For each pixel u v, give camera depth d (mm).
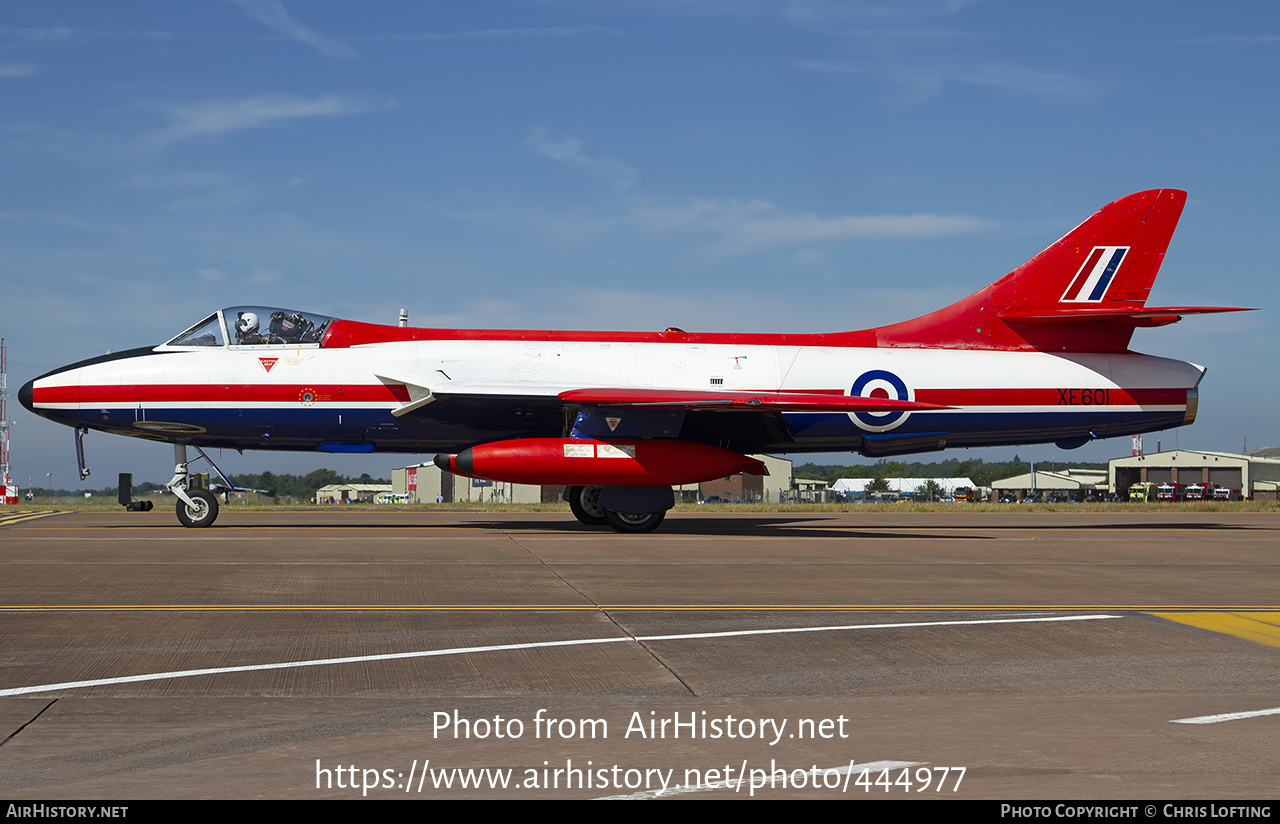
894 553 15352
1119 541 18531
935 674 6621
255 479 141000
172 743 4934
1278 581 11844
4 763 4598
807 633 8062
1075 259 21828
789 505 40562
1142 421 21891
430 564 12977
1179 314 20094
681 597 10102
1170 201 21875
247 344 20188
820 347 21500
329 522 23688
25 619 8469
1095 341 22031
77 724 5254
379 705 5715
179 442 20297
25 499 49031
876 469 175250
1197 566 13656
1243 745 4957
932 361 21438
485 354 20453
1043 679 6492
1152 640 7852
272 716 5457
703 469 18969
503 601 9727
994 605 9680
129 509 30109
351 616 8750
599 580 11430
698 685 6273
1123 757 4758
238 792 4242
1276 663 7023
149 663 6781
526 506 41000
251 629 8078
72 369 19781
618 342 21141
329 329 20547
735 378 20703
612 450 18750
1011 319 21766
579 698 5918
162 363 19797
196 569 12195
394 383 19859
